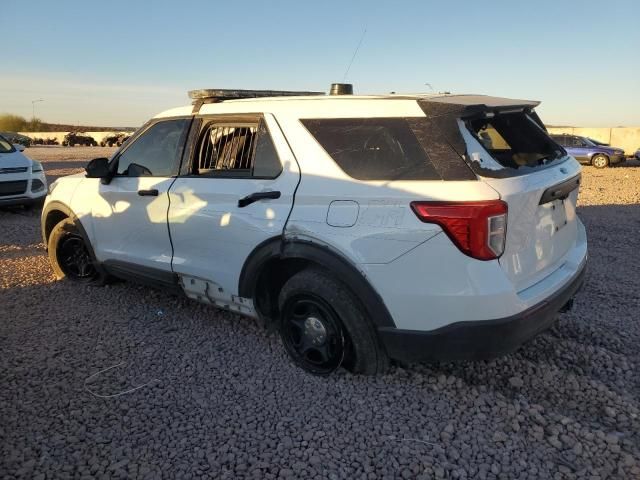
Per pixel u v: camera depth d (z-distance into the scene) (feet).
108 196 15.23
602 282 17.90
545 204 10.49
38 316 14.93
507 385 11.02
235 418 9.97
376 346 10.60
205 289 13.20
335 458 8.84
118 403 10.50
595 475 8.41
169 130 14.14
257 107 12.29
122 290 17.03
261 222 11.39
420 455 8.89
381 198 9.96
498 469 8.57
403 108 10.48
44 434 9.49
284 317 11.76
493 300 9.26
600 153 80.38
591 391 10.65
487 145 10.43
